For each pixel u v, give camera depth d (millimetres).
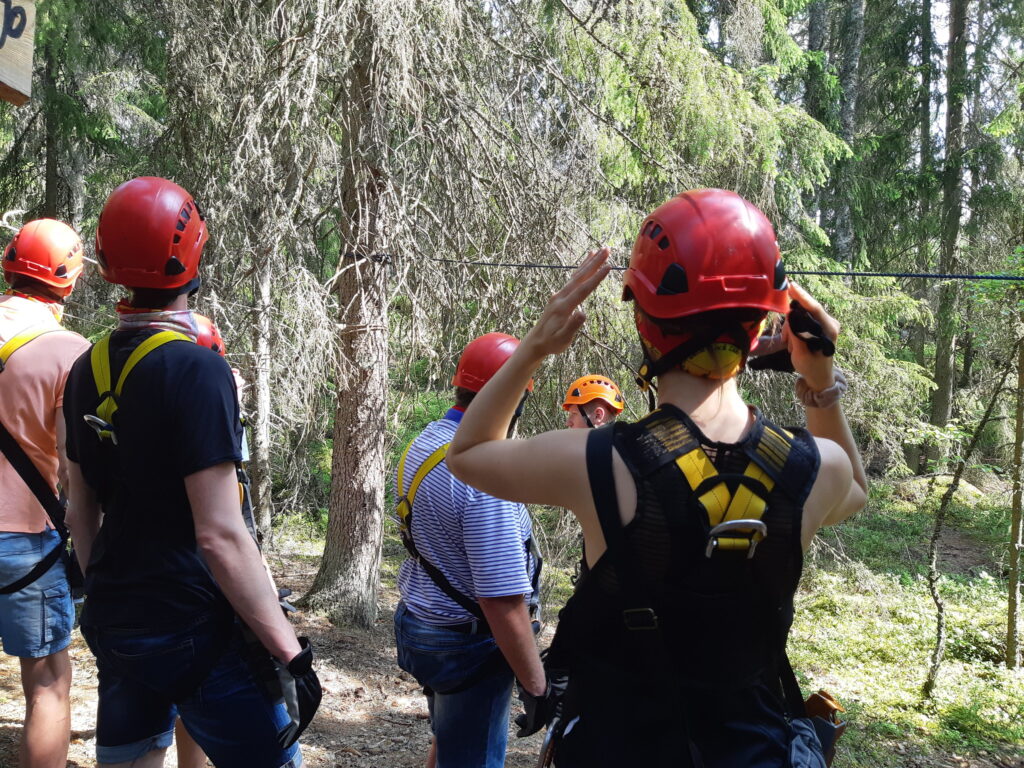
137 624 1900
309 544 11633
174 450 1864
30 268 2865
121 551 1924
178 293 1994
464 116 6766
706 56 8250
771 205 8961
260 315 6477
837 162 16344
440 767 2695
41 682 2750
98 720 2090
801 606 10211
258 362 6719
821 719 1437
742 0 10430
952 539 14195
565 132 7410
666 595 1237
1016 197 17312
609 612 1282
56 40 9602
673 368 1314
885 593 10766
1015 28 17047
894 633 9305
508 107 7266
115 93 11156
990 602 10539
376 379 7660
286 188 6559
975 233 17734
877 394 11945
